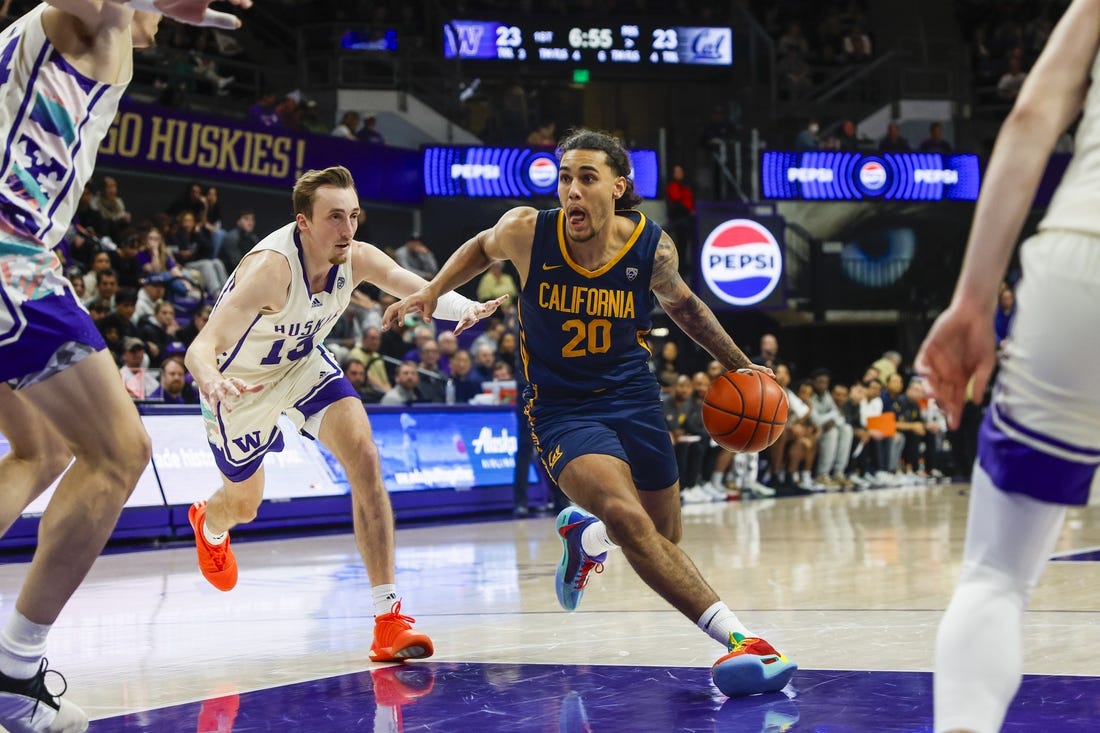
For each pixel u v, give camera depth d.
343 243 4.41
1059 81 1.95
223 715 3.28
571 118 21.41
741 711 3.17
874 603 5.13
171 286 12.70
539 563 7.24
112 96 2.94
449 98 19.69
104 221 13.29
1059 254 1.93
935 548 7.59
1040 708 3.07
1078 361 1.90
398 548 8.51
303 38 19.12
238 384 3.51
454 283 4.10
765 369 4.22
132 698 3.54
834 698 3.28
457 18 19.89
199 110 16.55
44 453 3.12
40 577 2.76
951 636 1.99
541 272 3.95
